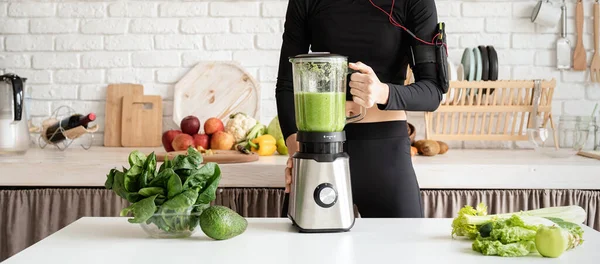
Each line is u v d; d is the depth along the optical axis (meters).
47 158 2.54
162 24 3.17
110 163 2.41
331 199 1.36
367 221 1.48
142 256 1.16
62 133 2.75
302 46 2.01
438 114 2.95
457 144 3.15
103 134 3.20
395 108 1.58
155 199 1.28
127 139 3.15
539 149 2.70
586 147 2.74
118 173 1.32
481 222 1.27
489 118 3.09
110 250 1.20
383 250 1.20
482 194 2.42
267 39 3.16
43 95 3.19
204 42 3.17
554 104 3.12
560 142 2.77
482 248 1.18
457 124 3.15
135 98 3.17
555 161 2.50
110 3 3.17
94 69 3.19
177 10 3.16
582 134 2.73
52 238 1.30
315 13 1.95
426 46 1.75
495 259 1.14
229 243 1.26
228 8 3.16
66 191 2.43
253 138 2.81
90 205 2.43
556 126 3.11
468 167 2.38
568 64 3.08
